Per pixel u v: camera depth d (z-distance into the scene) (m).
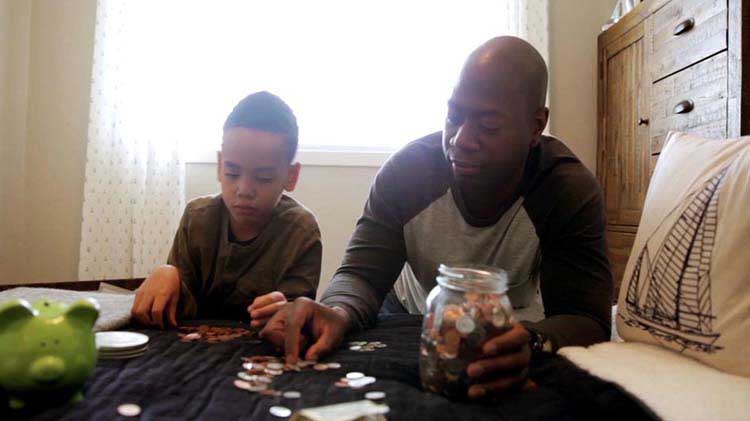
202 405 0.49
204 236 1.07
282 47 2.34
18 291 1.00
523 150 0.80
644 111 1.90
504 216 0.92
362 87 2.38
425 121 2.38
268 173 0.98
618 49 2.12
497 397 0.54
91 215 2.11
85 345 0.49
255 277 1.06
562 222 0.87
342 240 2.30
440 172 0.96
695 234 0.69
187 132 2.23
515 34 2.26
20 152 2.19
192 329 0.81
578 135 2.39
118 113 2.12
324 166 2.28
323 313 0.72
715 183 0.71
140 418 0.45
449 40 2.34
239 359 0.65
